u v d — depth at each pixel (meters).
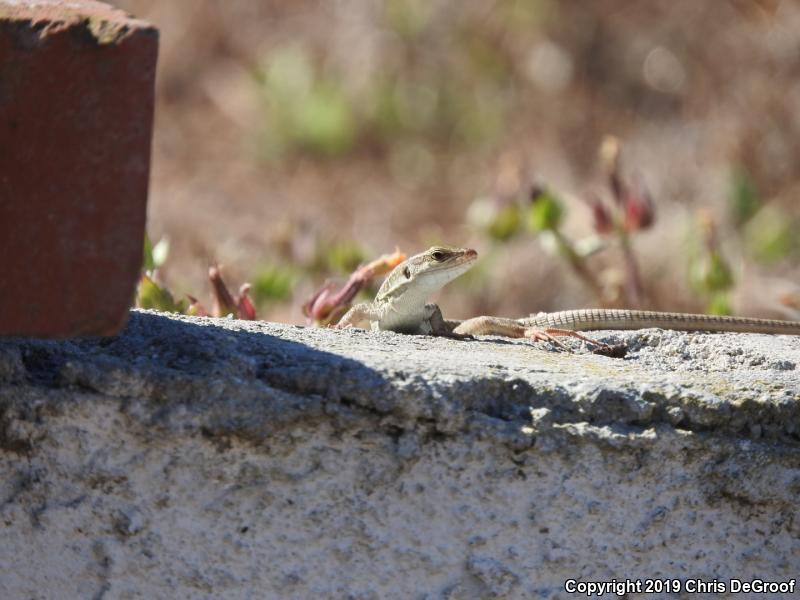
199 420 4.70
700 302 14.05
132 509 4.81
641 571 5.12
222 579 4.89
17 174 3.87
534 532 5.00
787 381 5.39
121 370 4.66
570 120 22.05
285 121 22.91
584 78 22.53
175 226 18.88
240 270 13.05
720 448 5.07
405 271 7.46
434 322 7.50
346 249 10.43
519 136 22.22
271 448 4.78
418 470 4.88
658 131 21.00
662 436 5.00
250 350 4.99
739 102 20.08
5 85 3.88
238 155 22.59
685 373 5.55
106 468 4.77
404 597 4.99
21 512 4.80
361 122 23.31
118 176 3.83
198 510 4.82
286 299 10.76
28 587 4.86
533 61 23.09
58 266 3.85
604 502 5.02
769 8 20.70
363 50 24.17
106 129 3.82
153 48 3.83
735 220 17.48
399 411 4.79
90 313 3.85
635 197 10.52
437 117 23.27
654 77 21.86
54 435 4.73
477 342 6.37
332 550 4.91
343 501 4.88
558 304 15.01
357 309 7.71
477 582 5.01
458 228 19.64
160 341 4.98
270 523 4.87
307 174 22.11
